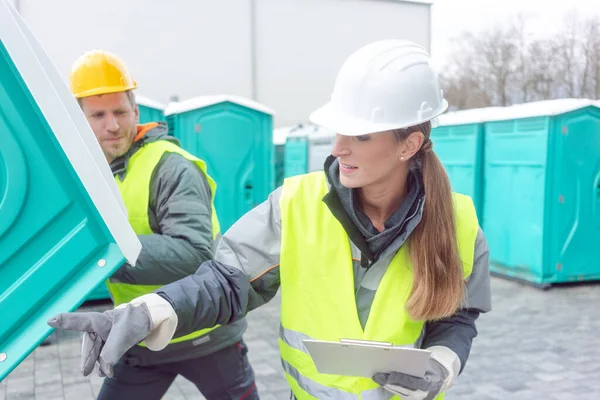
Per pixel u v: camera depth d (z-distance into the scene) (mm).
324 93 16844
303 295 1581
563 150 6582
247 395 2322
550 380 4145
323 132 10000
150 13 14781
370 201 1592
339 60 16906
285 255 1565
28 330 1012
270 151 7438
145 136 2248
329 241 1561
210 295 1456
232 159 7207
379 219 1612
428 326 1725
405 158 1513
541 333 5188
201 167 2273
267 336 5211
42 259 1016
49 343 4965
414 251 1530
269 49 16219
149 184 2139
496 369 4344
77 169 1006
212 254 2096
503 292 6699
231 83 15789
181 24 15133
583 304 6188
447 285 1517
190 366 2230
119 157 2215
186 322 1401
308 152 10570
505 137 7121
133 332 1221
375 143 1452
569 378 4180
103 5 14266
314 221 1581
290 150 11414
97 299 6195
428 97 1519
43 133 1009
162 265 1964
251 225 1582
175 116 7004
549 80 19219
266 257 1576
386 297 1544
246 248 1557
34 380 4203
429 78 1531
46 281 1017
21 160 994
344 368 1426
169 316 1321
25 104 999
